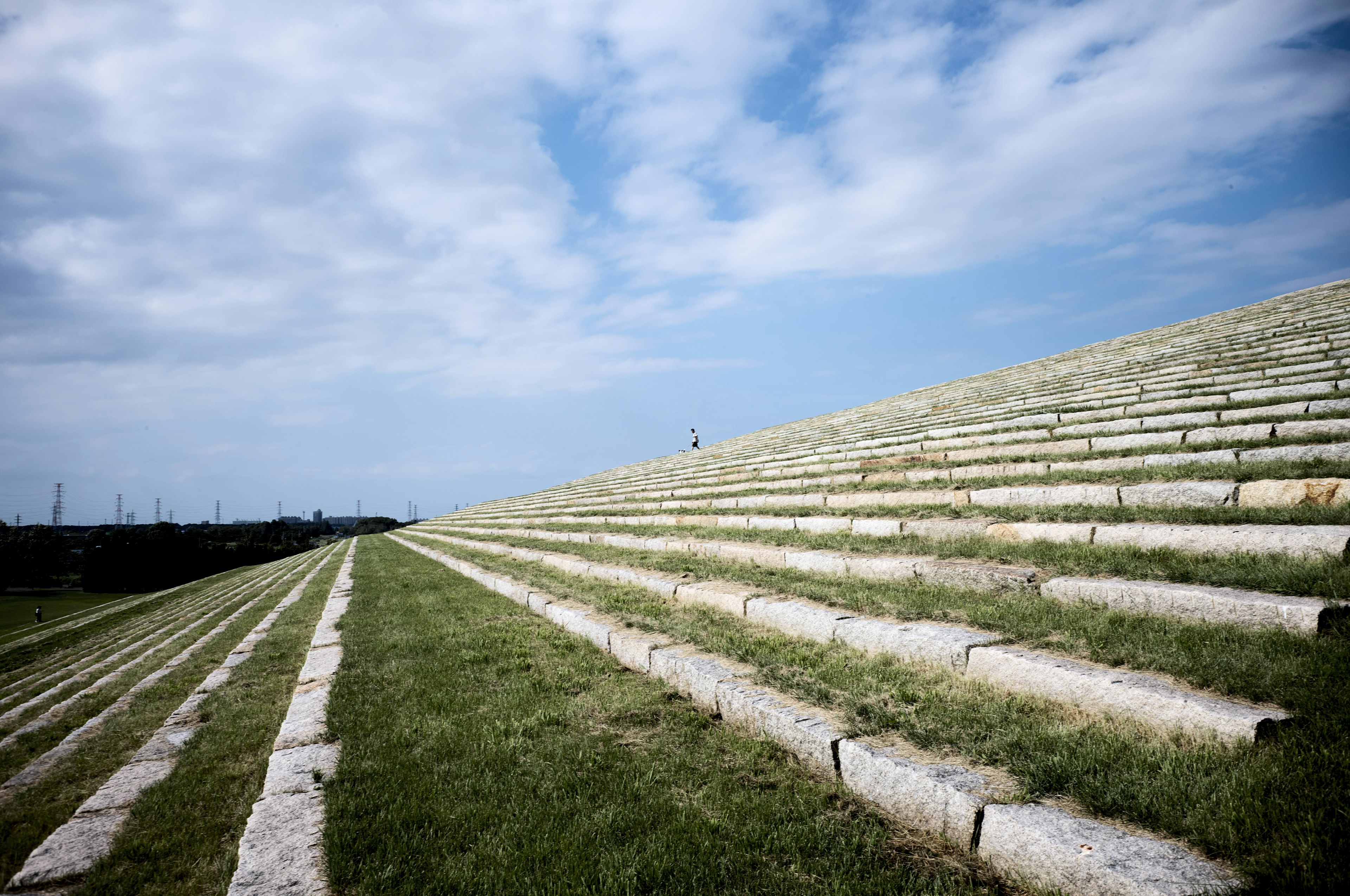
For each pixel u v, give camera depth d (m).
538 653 7.04
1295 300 16.45
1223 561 4.69
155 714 7.18
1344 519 4.59
